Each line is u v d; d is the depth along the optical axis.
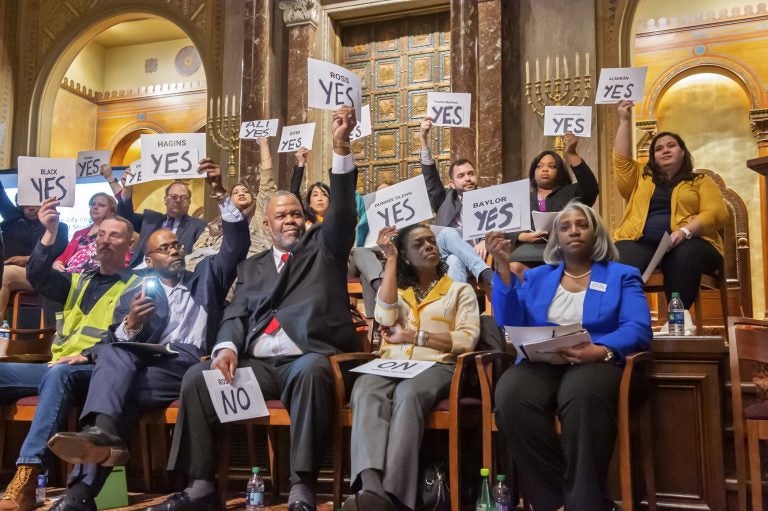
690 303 4.10
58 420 3.43
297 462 3.11
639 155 9.55
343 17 7.91
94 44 12.16
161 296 3.78
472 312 3.48
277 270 3.73
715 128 9.51
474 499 3.39
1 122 8.69
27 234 6.28
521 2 7.16
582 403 2.81
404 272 3.60
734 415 3.11
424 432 3.41
